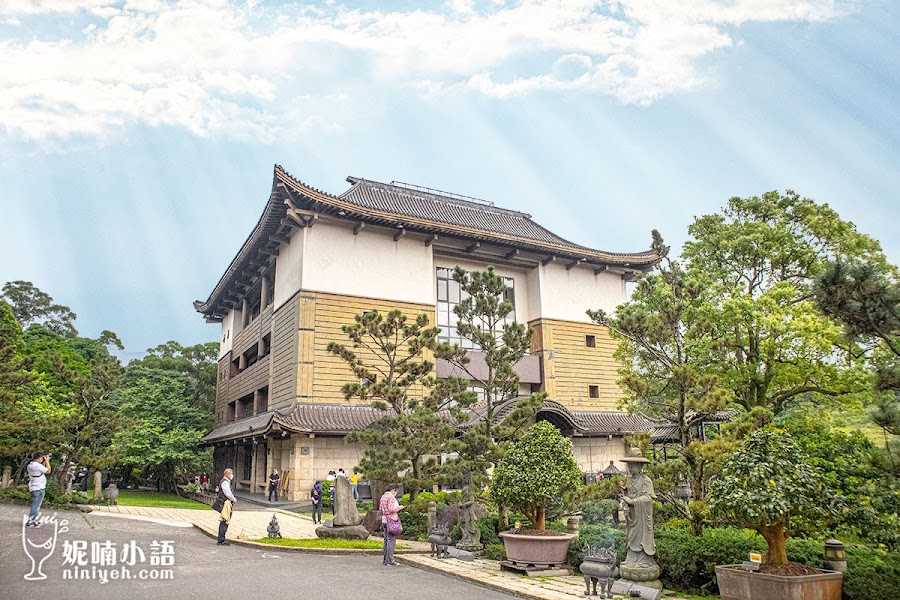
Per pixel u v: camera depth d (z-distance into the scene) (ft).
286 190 90.22
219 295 137.28
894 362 28.40
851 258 28.99
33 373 75.41
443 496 65.72
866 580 27.89
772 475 29.27
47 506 68.74
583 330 117.70
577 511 48.26
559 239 126.82
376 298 98.78
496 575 36.91
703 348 56.34
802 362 58.23
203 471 137.18
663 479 36.96
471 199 128.98
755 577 27.86
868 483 33.86
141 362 159.02
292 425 82.79
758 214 71.82
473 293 57.72
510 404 81.71
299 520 67.62
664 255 44.80
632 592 31.86
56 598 28.35
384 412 91.25
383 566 40.93
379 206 111.45
